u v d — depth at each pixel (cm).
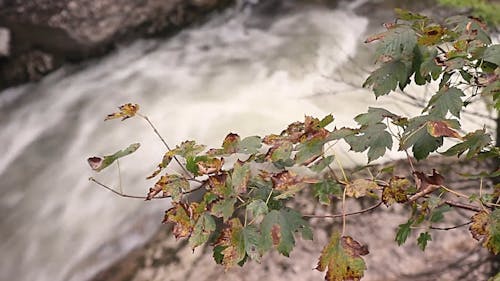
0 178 442
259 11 606
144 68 545
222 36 579
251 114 464
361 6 585
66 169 440
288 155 121
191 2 576
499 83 118
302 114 452
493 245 110
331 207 316
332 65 515
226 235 116
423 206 130
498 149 126
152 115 482
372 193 119
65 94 525
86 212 388
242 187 118
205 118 467
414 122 118
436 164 333
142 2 554
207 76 525
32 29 529
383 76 132
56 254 362
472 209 128
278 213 113
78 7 535
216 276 294
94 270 337
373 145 117
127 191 399
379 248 292
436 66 124
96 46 544
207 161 124
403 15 137
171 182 125
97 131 476
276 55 543
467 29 130
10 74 531
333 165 341
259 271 290
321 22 580
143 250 334
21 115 508
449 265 279
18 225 393
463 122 365
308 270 286
